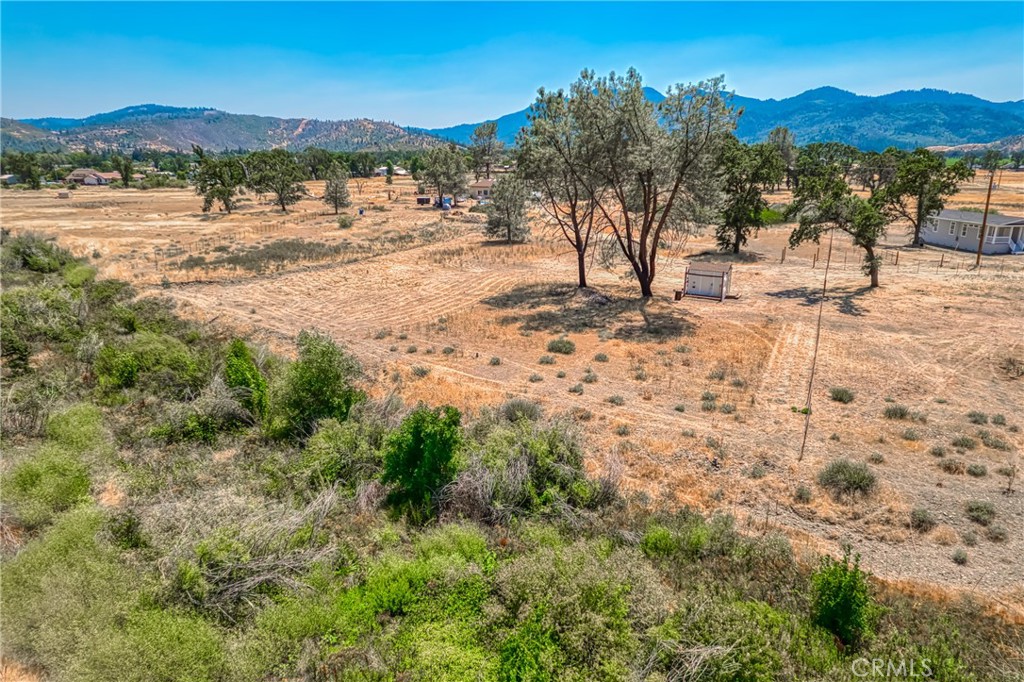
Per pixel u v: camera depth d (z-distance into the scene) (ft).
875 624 24.66
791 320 77.51
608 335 72.95
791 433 46.14
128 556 27.25
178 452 39.78
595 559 26.86
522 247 144.46
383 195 317.83
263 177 260.01
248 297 93.97
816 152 316.60
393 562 27.22
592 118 79.82
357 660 22.29
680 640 22.27
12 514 30.27
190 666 20.88
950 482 38.40
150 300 89.71
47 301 75.15
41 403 45.16
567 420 45.68
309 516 30.58
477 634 23.75
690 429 47.11
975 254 123.65
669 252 135.74
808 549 31.40
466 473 34.14
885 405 51.03
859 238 91.61
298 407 44.11
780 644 22.27
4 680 20.79
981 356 62.03
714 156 80.79
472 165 401.29
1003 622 26.08
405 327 78.18
